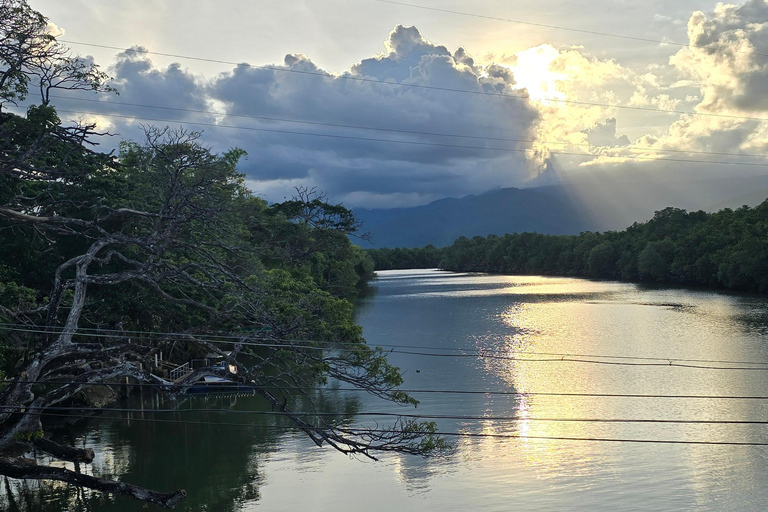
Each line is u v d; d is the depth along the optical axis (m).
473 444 42.41
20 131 30.50
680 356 68.19
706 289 151.75
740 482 35.44
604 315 104.88
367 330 95.19
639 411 48.84
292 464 39.78
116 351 23.03
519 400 52.69
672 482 35.75
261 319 25.50
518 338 83.56
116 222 39.75
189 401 54.91
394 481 36.72
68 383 21.44
